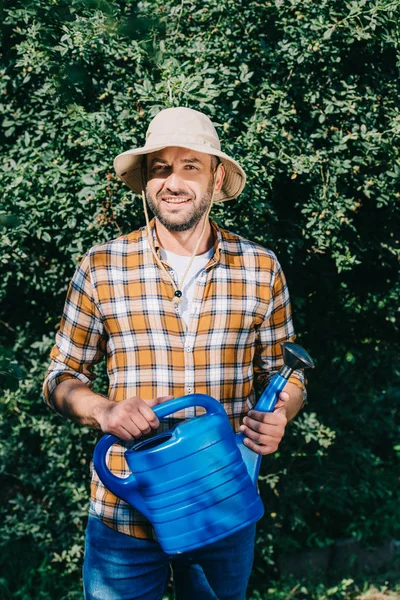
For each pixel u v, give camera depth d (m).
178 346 1.91
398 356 3.66
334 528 3.85
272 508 3.55
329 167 2.89
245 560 2.04
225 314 1.95
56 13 2.24
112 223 2.85
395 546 3.83
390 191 2.93
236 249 2.00
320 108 2.92
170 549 1.72
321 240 2.90
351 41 2.77
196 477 1.68
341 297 3.38
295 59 2.81
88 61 2.61
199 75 2.66
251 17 2.84
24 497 3.62
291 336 2.12
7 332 3.44
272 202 3.05
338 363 3.56
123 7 2.72
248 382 2.01
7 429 3.44
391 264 3.26
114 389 1.94
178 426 1.70
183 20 2.86
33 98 2.92
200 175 1.87
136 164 2.05
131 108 2.76
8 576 3.49
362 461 3.78
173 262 1.94
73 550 3.38
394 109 2.93
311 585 3.57
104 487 1.93
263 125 2.73
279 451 3.48
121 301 1.92
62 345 1.99
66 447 3.32
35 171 2.82
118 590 1.96
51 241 3.00
